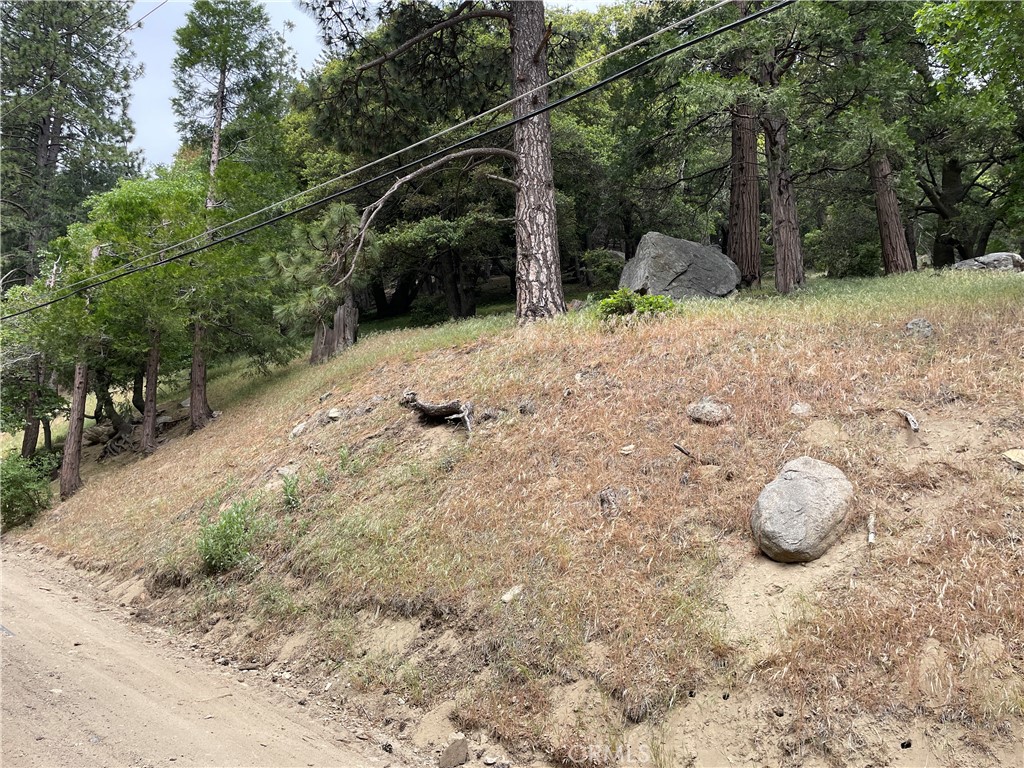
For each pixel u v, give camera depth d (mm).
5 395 20766
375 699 5441
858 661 4207
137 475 15461
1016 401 5773
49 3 30906
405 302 31328
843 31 12766
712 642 4621
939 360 6793
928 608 4336
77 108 32031
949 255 23078
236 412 18062
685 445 6625
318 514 8320
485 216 19766
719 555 5336
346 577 6820
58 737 5137
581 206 23484
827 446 5938
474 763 4559
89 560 10844
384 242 18906
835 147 13594
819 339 8062
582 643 5020
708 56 13281
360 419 10844
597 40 21781
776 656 4379
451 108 16312
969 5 7926
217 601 7684
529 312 12492
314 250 11875
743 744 4094
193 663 6684
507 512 6723
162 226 17156
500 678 5070
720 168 19422
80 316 16141
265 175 19766
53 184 32344
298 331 13734
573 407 8219
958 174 22406
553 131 20812
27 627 8039
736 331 8945
